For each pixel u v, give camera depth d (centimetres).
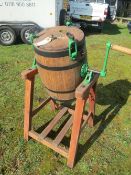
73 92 304
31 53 746
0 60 669
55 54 257
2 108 441
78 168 323
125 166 333
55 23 849
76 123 288
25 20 823
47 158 335
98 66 679
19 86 523
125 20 1494
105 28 1266
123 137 386
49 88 302
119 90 536
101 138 380
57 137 340
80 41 268
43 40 275
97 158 342
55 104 428
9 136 371
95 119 425
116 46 296
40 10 816
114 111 453
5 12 797
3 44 816
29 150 346
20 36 837
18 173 312
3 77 561
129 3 1950
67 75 277
